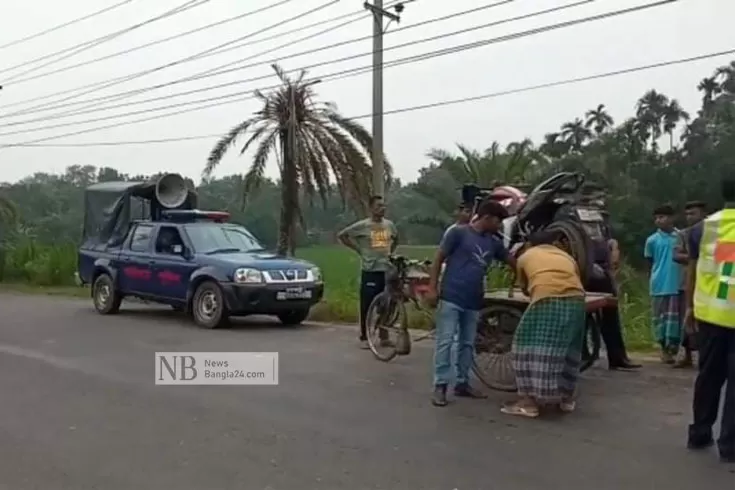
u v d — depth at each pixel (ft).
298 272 44.88
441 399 25.71
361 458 20.15
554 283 23.89
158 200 56.34
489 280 34.47
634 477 18.60
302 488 17.98
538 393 23.95
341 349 37.04
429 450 20.80
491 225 26.02
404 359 34.37
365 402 26.25
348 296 52.26
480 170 87.76
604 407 25.31
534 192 29.25
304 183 69.41
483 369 28.12
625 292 47.98
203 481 18.44
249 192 71.87
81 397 27.04
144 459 20.10
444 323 25.89
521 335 24.20
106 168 140.36
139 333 42.55
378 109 57.82
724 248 19.85
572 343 24.32
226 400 26.55
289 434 22.39
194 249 46.62
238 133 71.31
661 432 22.40
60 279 84.43
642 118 158.30
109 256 52.08
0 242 111.34
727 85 156.76
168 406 25.73
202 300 45.16
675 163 130.82
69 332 43.01
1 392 27.81
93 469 19.30
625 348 33.22
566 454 20.39
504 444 21.31
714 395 20.48
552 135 179.73
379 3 57.62
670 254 31.83
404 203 90.99
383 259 37.45
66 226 134.31
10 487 18.07
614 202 112.47
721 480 18.38
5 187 131.54
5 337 41.14
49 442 21.61
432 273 26.12
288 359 34.40
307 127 69.82
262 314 44.86
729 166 121.80
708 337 20.22
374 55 58.03
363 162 70.08
